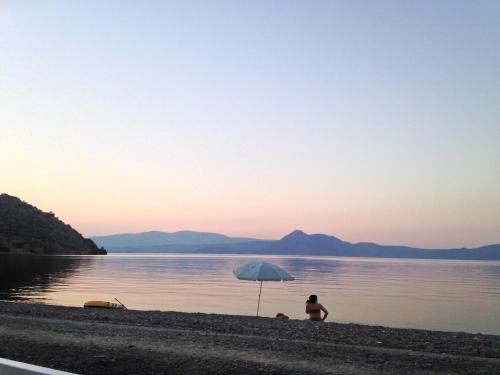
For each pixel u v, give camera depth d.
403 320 31.50
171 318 16.03
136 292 47.28
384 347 10.29
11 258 138.12
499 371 7.16
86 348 8.30
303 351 8.52
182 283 65.50
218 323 14.52
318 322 15.95
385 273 129.00
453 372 7.04
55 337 9.78
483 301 48.09
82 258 180.12
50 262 121.50
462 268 193.00
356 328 14.10
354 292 58.50
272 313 33.03
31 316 15.63
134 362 7.28
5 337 9.66
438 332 13.82
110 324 13.27
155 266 134.88
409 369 7.12
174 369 6.92
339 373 6.71
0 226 190.12
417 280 95.38
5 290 41.62
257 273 16.84
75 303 32.56
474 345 10.77
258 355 7.95
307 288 63.88
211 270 112.12
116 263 151.62
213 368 6.95
